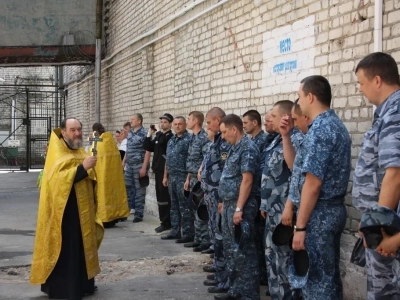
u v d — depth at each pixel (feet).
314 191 12.89
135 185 35.60
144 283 21.17
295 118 14.87
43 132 90.94
